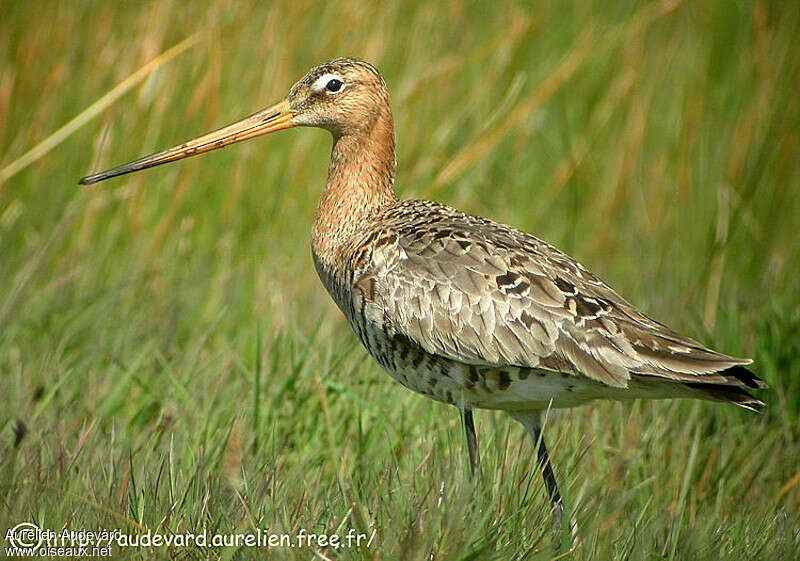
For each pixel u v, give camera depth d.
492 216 15.55
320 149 14.97
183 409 10.30
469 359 9.17
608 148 16.33
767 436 10.74
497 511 8.69
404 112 15.49
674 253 15.00
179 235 13.82
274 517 8.36
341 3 15.44
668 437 10.66
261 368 11.20
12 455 8.78
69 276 12.43
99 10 14.61
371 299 9.61
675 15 17.28
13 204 13.77
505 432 10.45
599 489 9.19
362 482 9.27
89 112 12.91
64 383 10.85
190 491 8.70
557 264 9.34
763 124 15.85
